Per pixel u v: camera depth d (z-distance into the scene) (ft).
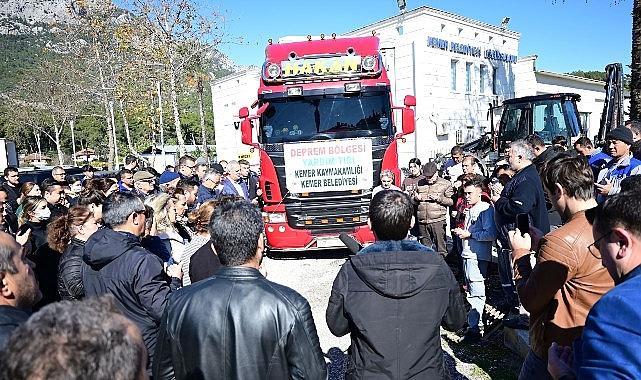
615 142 17.13
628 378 4.27
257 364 6.80
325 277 24.91
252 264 7.47
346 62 26.12
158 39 62.18
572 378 6.12
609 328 4.59
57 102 117.29
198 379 6.81
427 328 8.02
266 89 26.45
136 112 82.33
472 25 73.36
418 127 65.98
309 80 26.23
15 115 170.09
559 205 8.32
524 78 85.15
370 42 26.99
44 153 207.21
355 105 26.25
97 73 79.87
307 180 25.90
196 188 20.80
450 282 8.33
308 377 7.04
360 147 25.70
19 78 160.56
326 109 26.23
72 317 3.69
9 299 6.42
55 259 13.21
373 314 8.02
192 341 6.86
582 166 8.15
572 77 93.30
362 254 8.25
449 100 69.87
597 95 102.73
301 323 7.09
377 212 8.55
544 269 7.70
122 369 3.59
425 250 8.32
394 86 69.05
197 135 186.70
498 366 14.53
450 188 23.89
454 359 15.15
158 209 16.83
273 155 26.09
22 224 15.94
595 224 5.69
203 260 10.96
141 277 9.56
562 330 7.72
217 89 98.84
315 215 25.96
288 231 26.16
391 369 7.91
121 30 62.85
